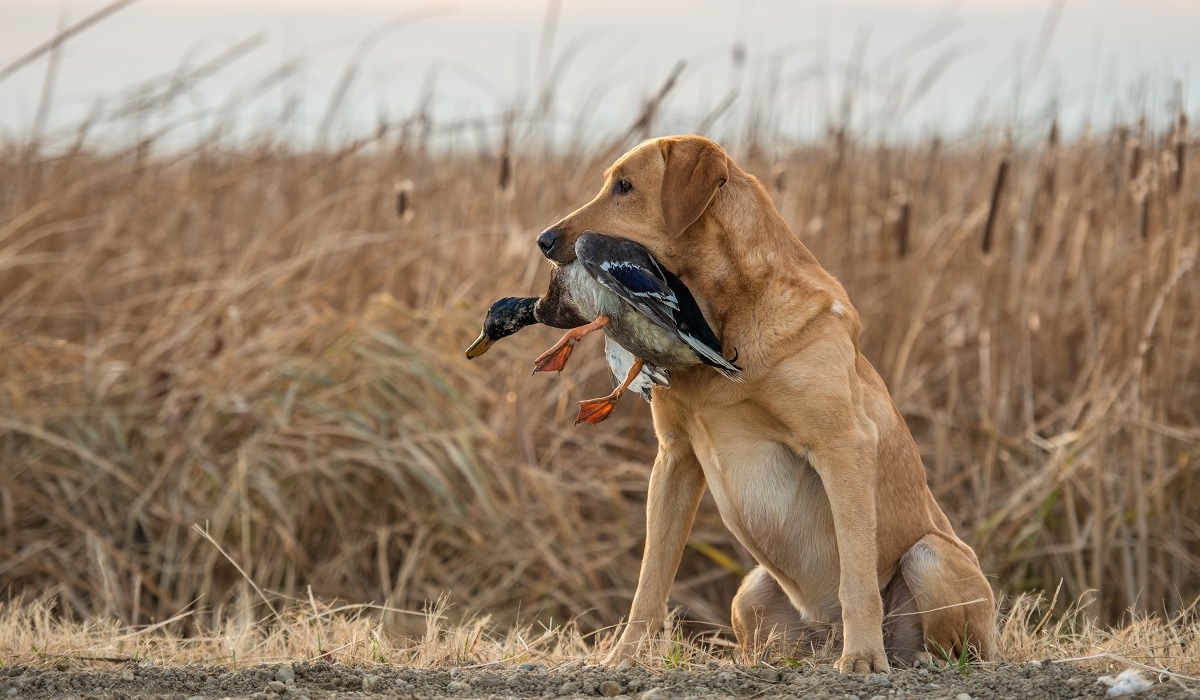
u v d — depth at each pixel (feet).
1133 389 90.22
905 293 105.81
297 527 90.38
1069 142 121.29
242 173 112.68
